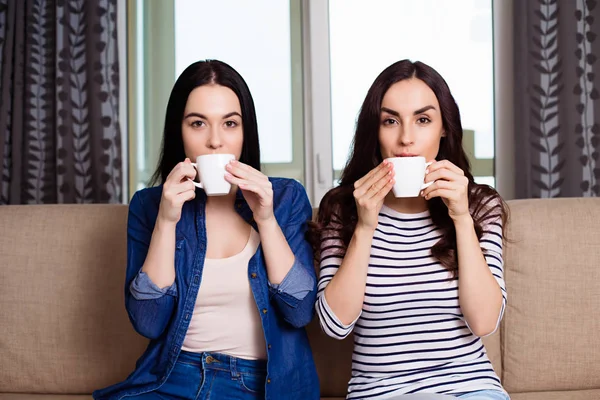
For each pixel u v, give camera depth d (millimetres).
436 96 1371
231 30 3254
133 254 1396
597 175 2904
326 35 3189
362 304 1307
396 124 1361
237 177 1217
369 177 1256
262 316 1295
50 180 3037
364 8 3207
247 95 1371
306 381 1352
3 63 3004
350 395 1326
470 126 3182
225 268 1323
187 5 3250
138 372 1355
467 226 1280
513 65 2998
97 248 1616
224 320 1332
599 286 1526
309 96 3215
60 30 3006
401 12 3203
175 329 1316
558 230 1554
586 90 2906
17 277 1611
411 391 1256
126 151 3137
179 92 1354
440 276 1319
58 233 1633
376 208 1264
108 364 1583
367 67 3217
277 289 1293
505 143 3066
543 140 2916
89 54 3016
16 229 1645
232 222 1382
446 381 1260
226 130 1334
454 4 3184
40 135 3029
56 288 1603
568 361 1521
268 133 3254
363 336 1353
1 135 2994
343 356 1556
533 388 1536
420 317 1314
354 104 3219
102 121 3020
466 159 1458
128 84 3182
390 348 1313
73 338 1588
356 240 1292
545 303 1530
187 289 1320
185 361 1333
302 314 1321
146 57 3242
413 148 1345
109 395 1367
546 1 2918
